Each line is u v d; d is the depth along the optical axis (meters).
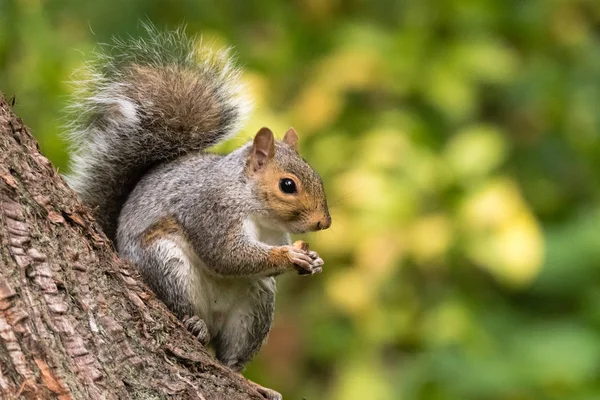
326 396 11.44
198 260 7.25
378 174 11.12
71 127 7.79
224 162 7.48
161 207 7.22
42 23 10.03
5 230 5.21
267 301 7.48
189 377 5.80
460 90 11.83
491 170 11.81
